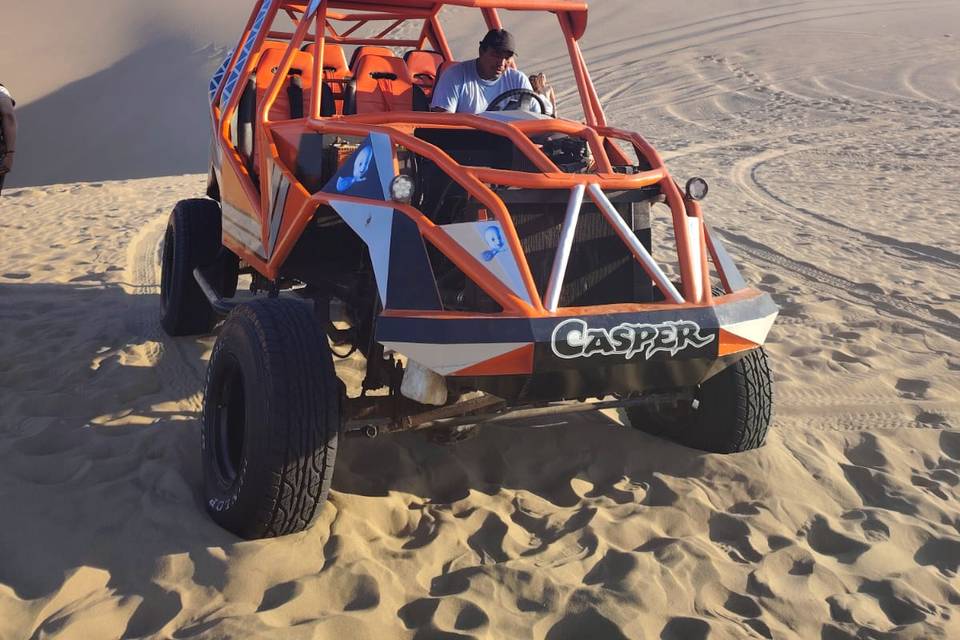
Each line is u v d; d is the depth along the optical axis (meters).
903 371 5.80
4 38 54.03
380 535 3.49
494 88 5.31
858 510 3.87
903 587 3.28
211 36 51.66
